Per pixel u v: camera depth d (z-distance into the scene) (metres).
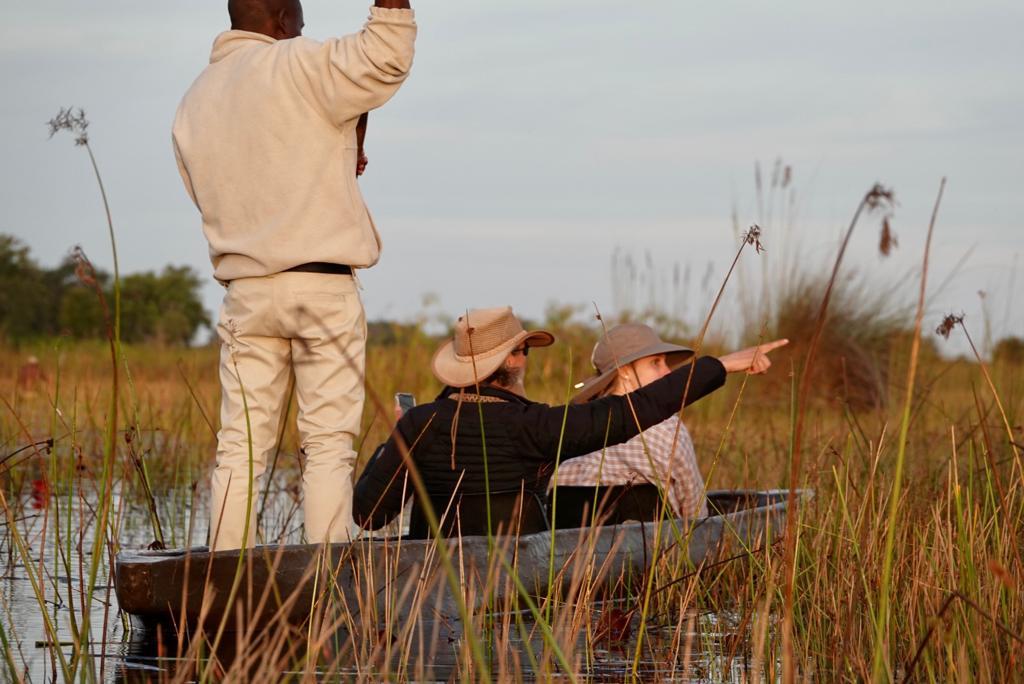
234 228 6.82
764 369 7.09
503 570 6.86
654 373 8.96
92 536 9.21
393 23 6.45
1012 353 13.95
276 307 6.70
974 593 5.83
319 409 6.84
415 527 7.46
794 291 20.27
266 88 6.69
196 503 10.91
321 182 6.71
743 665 5.97
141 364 21.17
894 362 18.64
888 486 8.23
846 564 6.85
